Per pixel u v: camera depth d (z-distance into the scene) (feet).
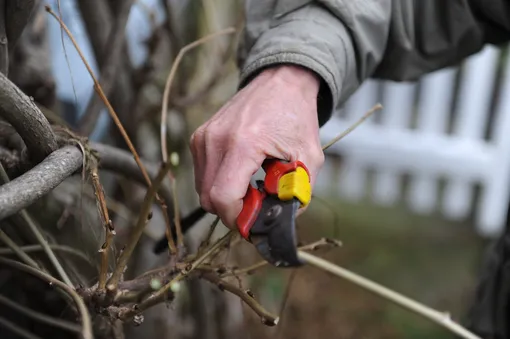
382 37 2.58
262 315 1.63
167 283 1.70
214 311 4.15
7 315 2.76
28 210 2.10
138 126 3.48
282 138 1.88
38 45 2.64
